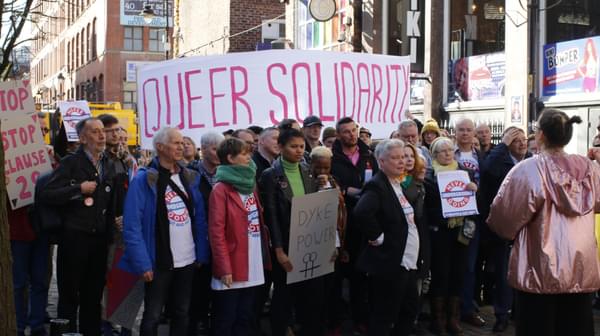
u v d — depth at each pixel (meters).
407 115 9.23
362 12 17.47
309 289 6.62
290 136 6.47
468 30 15.20
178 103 8.54
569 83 12.80
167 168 6.13
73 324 6.71
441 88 15.72
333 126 8.77
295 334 7.46
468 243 7.41
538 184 5.14
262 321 8.16
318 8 16.92
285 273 6.48
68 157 6.60
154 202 6.02
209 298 6.91
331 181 6.88
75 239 6.53
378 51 17.00
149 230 6.00
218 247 6.04
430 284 7.57
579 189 5.19
